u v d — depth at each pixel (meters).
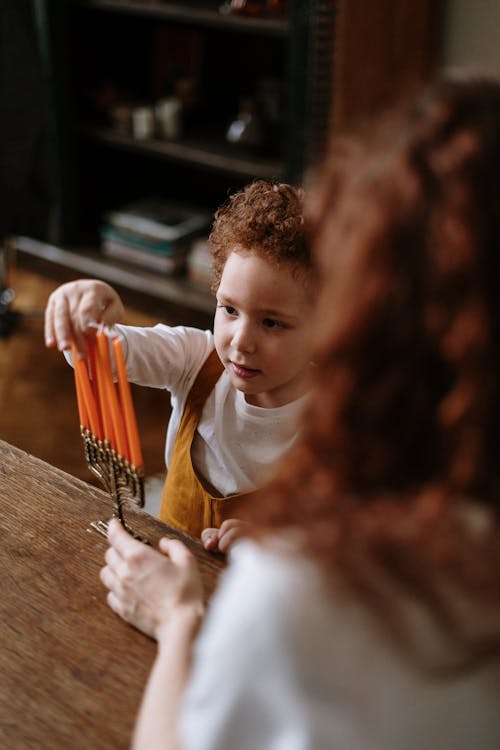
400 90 0.55
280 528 0.52
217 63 3.64
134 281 3.50
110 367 0.94
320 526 0.51
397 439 0.50
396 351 0.49
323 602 0.50
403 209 0.48
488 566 0.50
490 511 0.52
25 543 1.05
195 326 3.38
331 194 0.54
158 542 1.06
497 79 0.52
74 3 3.53
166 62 3.79
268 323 1.13
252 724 0.52
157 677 0.70
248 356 1.14
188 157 3.41
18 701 0.83
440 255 0.47
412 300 0.48
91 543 1.06
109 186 3.97
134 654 0.88
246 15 3.07
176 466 1.33
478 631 0.52
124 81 3.88
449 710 0.53
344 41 2.59
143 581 0.88
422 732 0.52
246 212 1.12
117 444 0.97
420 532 0.49
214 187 3.86
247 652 0.51
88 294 1.09
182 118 3.60
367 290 0.49
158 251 3.51
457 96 0.50
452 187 0.47
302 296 1.10
